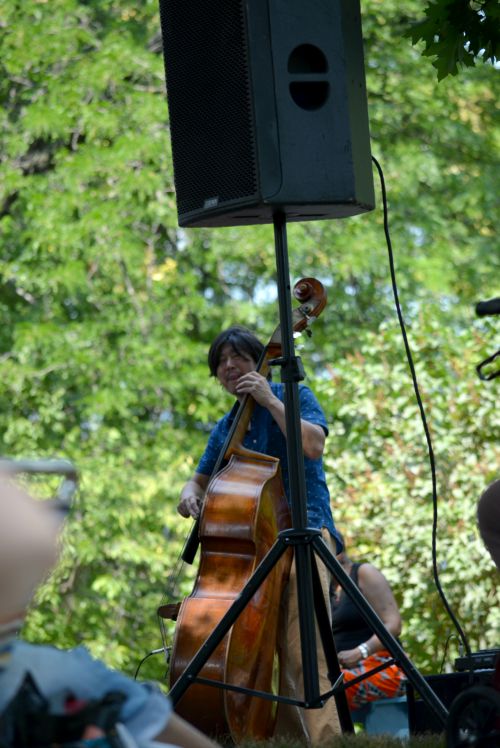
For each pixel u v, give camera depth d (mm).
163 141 23281
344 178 6465
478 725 4703
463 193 25547
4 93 24953
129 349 22938
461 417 15719
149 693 3127
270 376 8750
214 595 7969
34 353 23047
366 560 15203
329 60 6504
